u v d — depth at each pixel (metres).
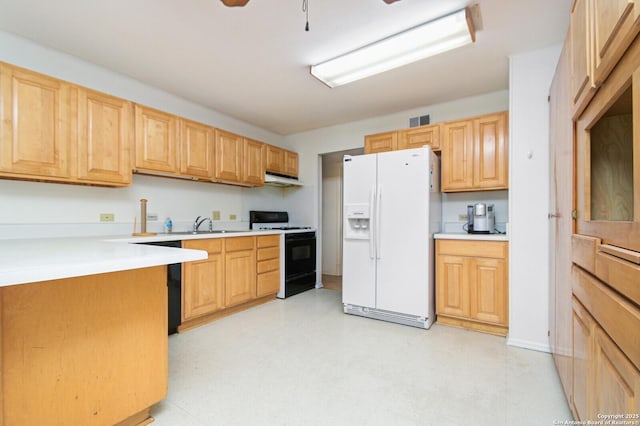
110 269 0.95
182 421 1.45
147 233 2.75
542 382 1.79
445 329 2.69
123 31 2.07
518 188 2.35
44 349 1.13
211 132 3.19
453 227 3.30
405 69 2.60
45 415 1.13
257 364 2.02
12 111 1.91
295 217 4.59
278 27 2.02
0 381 1.03
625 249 0.88
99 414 1.27
